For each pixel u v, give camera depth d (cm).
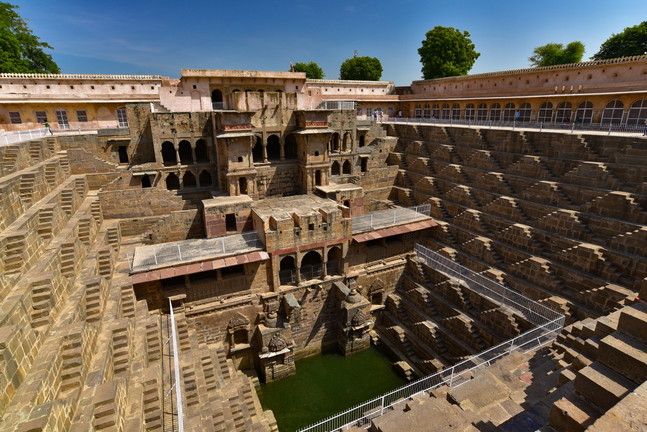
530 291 2609
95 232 2695
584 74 4094
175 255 2641
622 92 3472
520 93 4569
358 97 6041
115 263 2611
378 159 4503
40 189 2375
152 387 1652
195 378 1995
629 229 2322
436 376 2533
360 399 2633
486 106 4981
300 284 2958
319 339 3133
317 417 2489
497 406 1377
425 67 7300
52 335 1498
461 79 5547
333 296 3114
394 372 2917
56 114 4528
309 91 4622
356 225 3241
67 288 1831
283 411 2548
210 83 4088
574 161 2828
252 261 2680
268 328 2789
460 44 6969
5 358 1134
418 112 6147
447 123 4866
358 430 1645
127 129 3622
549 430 1000
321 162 3675
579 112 3991
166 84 4581
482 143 3647
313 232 2891
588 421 920
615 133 2969
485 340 2605
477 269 2992
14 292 1491
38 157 2811
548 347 1947
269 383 2806
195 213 3136
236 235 2991
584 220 2558
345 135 4166
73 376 1394
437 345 2825
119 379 1536
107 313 1980
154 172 3447
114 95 4719
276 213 2958
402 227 3303
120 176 3331
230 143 3297
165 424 1661
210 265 2586
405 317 3241
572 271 2461
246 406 2275
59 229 2255
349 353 3111
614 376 1012
